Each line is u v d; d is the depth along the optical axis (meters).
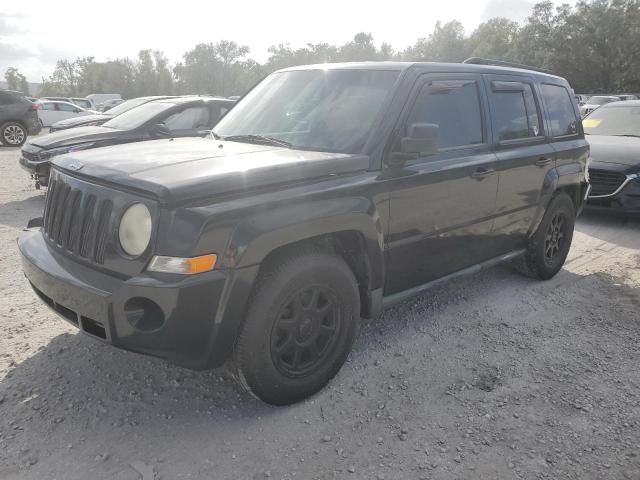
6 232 6.41
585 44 60.06
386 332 4.02
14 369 3.30
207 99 8.89
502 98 4.41
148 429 2.82
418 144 3.25
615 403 3.16
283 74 4.29
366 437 2.82
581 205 5.60
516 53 64.69
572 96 5.55
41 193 9.03
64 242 2.94
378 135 3.34
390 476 2.55
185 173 2.71
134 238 2.60
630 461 2.67
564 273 5.47
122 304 2.52
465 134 3.99
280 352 2.93
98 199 2.75
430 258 3.78
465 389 3.29
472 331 4.07
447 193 3.72
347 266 3.16
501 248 4.56
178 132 8.51
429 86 3.71
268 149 3.38
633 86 59.72
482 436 2.85
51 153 7.91
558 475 2.57
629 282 5.21
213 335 2.63
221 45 103.62
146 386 3.19
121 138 8.16
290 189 2.87
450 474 2.57
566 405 3.13
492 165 4.09
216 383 3.26
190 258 2.50
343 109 3.57
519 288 4.99
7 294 4.45
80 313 2.69
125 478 2.47
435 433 2.87
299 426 2.90
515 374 3.47
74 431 2.77
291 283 2.87
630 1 58.72
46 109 26.31
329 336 3.17
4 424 2.80
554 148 4.90
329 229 2.95
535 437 2.84
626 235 7.06
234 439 2.77
